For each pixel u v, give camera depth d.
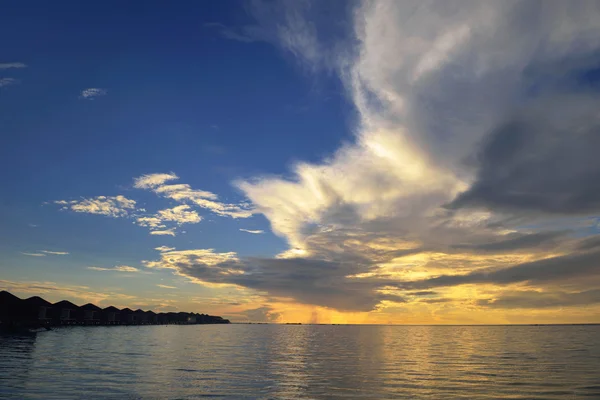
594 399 23.44
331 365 41.09
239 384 27.64
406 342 92.94
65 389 23.42
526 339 106.38
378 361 45.84
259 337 117.44
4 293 99.25
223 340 92.62
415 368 38.66
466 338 115.00
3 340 59.72
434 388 26.98
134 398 21.83
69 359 38.34
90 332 101.00
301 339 106.81
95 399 21.17
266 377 31.30
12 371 29.39
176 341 80.12
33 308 110.31
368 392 25.45
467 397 23.92
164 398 22.19
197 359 44.44
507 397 23.94
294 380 30.03
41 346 51.69
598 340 98.88
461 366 40.47
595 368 38.34
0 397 20.89
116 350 51.62
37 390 22.84
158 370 33.44
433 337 123.75
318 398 23.42
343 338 115.19
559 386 27.72
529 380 30.50
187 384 26.94
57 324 122.31
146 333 113.12
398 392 25.50
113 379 27.62
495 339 108.00
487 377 32.22
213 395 23.58
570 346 74.62
